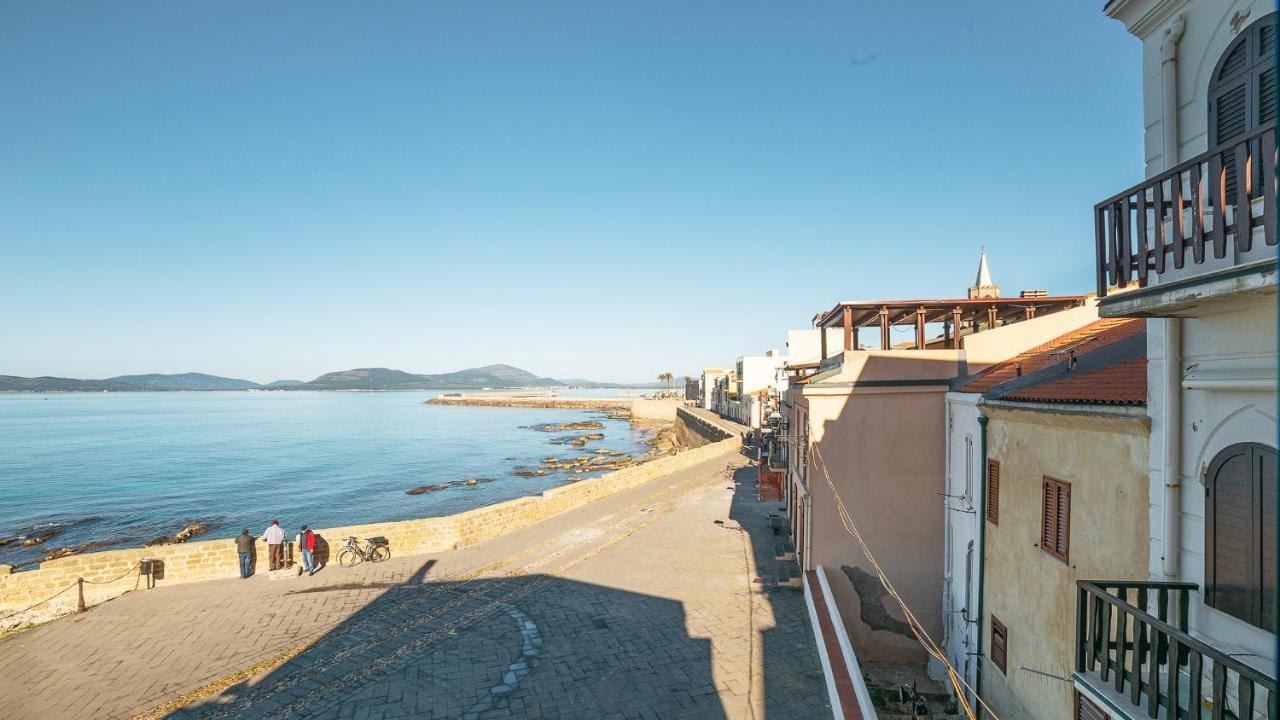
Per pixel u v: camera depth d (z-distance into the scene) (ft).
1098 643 23.04
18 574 58.34
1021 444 36.78
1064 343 49.96
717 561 72.84
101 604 59.93
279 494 184.24
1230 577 21.13
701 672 45.73
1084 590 23.68
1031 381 40.27
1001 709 38.88
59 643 51.16
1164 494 24.02
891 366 55.36
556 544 80.89
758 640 51.01
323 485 198.90
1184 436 23.50
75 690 43.45
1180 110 23.54
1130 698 21.43
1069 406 30.35
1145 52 25.11
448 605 59.26
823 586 51.85
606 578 67.00
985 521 42.19
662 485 124.57
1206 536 22.18
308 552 68.69
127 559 63.46
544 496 97.60
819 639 44.98
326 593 62.75
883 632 54.24
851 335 64.80
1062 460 31.91
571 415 565.94
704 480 130.21
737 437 188.34
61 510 163.63
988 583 41.55
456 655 48.52
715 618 55.67
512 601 60.18
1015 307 64.90
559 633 52.60
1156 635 19.86
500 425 453.99
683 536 84.38
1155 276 23.86
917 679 50.85
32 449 293.23
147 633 52.90
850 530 55.36
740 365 259.39
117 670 46.29
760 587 63.52
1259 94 20.20
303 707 41.11
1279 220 11.98
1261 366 19.71
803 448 66.08
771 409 130.62
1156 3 23.91
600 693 42.83
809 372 88.94
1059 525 32.24
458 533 79.41
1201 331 22.63
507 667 46.55
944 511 53.78
